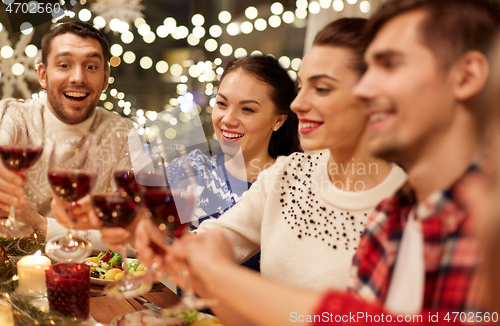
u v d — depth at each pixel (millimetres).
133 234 898
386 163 961
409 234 584
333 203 1005
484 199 377
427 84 491
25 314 864
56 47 1934
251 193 1184
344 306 481
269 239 1090
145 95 3127
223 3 2998
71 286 901
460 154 495
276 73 1604
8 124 1867
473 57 471
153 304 1028
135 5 2691
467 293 429
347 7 2373
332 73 885
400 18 520
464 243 453
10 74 2676
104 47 2102
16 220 1065
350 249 968
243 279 568
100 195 847
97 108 2189
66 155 990
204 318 901
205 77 2711
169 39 3115
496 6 486
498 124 389
